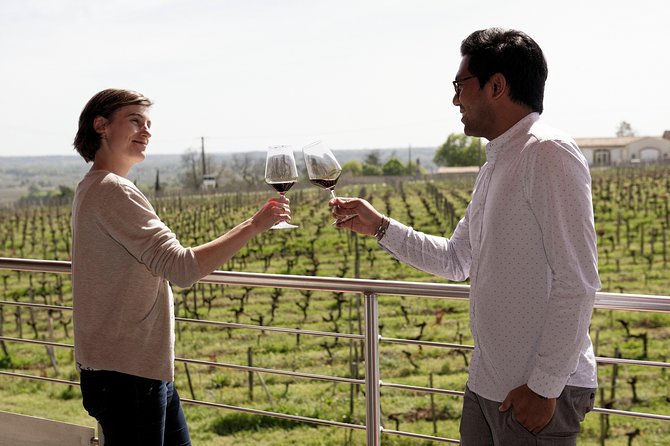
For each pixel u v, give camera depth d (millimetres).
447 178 67062
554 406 1808
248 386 15531
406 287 2469
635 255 29359
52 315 24312
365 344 2605
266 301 24906
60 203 62750
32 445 3180
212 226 46156
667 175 56156
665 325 19906
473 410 2070
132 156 2348
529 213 1844
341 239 36219
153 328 2289
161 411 2348
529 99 1903
